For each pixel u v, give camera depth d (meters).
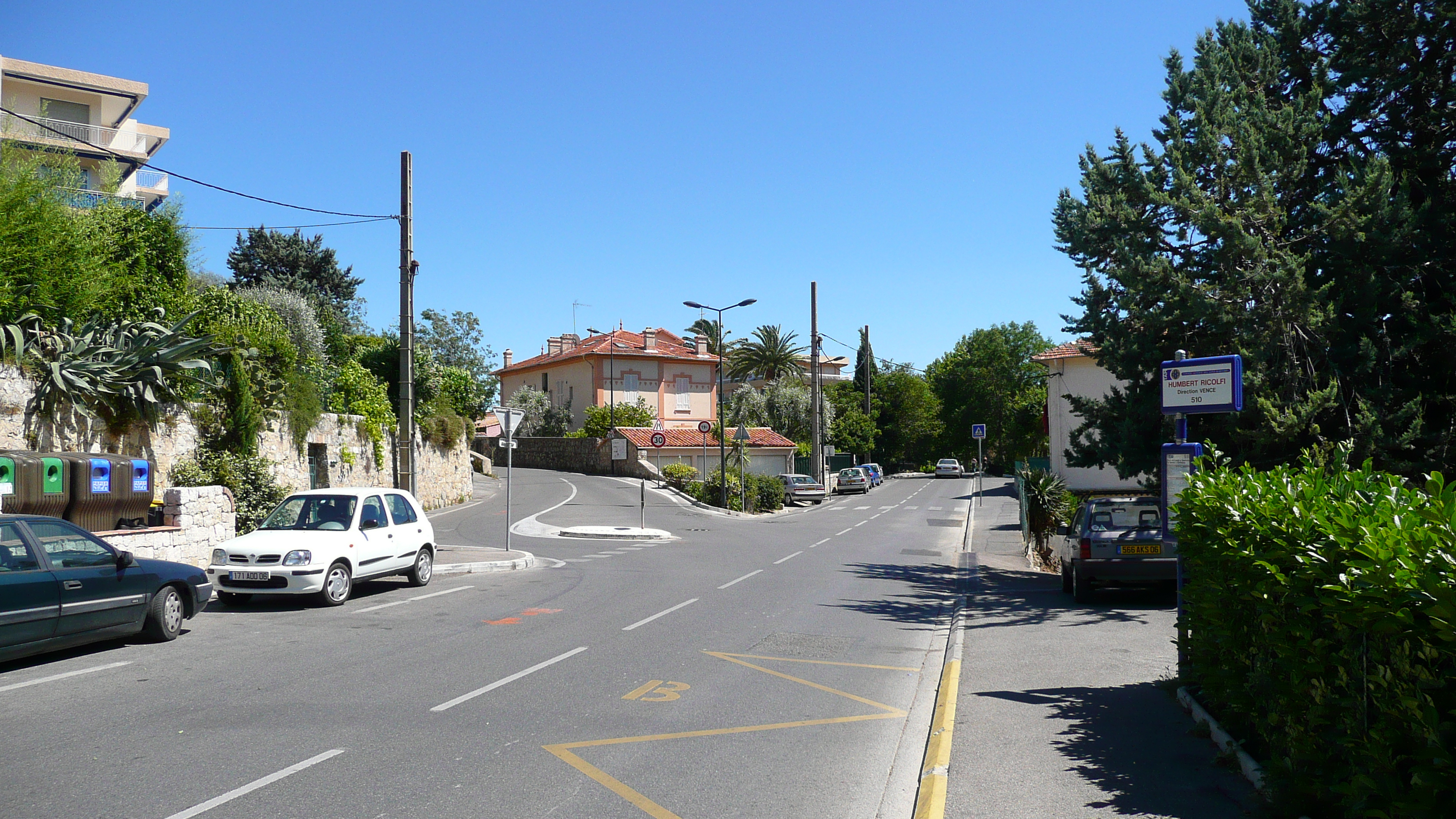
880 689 8.48
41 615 8.49
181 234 19.38
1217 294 12.87
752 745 6.57
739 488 38.56
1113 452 15.09
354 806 5.20
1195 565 6.52
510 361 76.06
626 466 52.06
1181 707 7.09
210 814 5.04
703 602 13.69
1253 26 14.70
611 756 6.23
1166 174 14.24
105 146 40.56
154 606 10.08
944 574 18.47
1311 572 4.25
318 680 8.38
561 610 12.79
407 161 19.94
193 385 17.34
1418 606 3.34
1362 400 12.08
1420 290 12.67
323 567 12.77
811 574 17.62
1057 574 18.72
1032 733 6.43
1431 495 4.16
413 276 19.98
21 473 12.42
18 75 39.03
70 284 15.32
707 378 66.56
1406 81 12.50
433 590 14.93
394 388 32.84
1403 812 3.30
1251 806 4.79
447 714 7.24
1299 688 4.47
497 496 40.59
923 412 81.31
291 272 46.84
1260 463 13.12
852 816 5.20
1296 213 13.44
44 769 5.78
